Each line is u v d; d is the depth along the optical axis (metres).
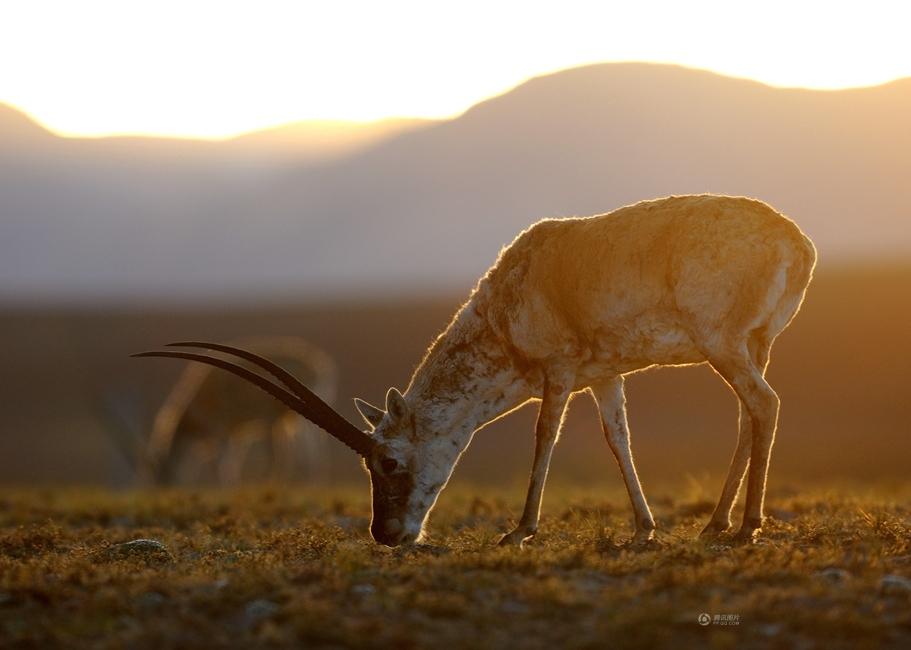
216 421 49.94
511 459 71.75
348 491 34.34
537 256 18.56
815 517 20.28
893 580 14.17
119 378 119.56
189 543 20.55
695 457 67.44
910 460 63.47
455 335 19.28
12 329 161.88
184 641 12.57
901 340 105.19
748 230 17.31
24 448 86.00
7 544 20.69
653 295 17.61
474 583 14.35
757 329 17.67
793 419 84.81
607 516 22.77
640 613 12.77
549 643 12.27
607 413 19.05
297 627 12.61
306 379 50.28
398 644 12.19
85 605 14.10
